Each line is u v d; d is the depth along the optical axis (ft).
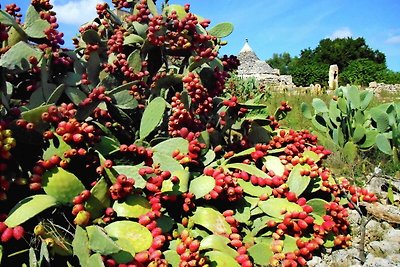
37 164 8.32
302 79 134.21
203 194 9.82
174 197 9.56
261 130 12.79
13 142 7.86
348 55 177.58
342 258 10.43
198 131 11.77
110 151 9.73
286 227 10.36
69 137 8.52
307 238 10.64
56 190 8.17
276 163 11.87
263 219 10.68
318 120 23.38
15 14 11.64
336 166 19.06
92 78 11.57
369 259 10.11
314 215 11.11
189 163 10.60
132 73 11.67
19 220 7.45
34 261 7.39
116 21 13.17
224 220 9.95
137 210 8.87
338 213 11.32
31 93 10.53
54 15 10.69
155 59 12.76
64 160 8.53
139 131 11.87
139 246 8.26
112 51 11.99
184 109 11.08
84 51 12.42
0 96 8.62
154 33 11.91
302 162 11.88
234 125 12.64
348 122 21.39
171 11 13.06
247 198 10.94
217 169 10.31
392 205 13.50
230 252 9.13
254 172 11.21
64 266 8.25
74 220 7.98
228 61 14.58
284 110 14.20
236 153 12.65
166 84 12.10
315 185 12.03
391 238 11.32
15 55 9.35
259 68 107.14
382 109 22.08
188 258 8.44
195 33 12.48
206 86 12.82
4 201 8.35
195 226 10.00
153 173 9.28
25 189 8.52
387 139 20.15
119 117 11.54
